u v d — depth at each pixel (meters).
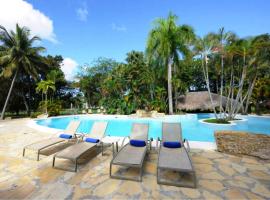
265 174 3.65
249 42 12.69
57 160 4.64
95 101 34.41
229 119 14.59
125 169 4.02
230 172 3.76
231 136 5.00
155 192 3.03
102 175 3.72
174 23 16.67
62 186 3.26
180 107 22.08
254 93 20.36
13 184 3.35
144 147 4.55
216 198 2.81
